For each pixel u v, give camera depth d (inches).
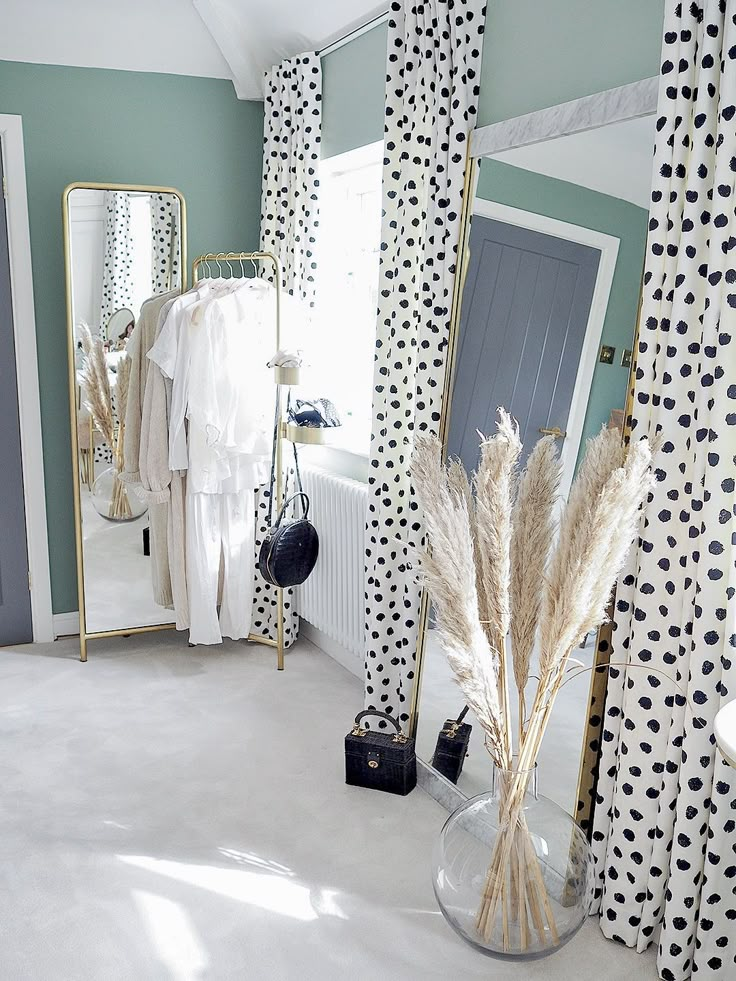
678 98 70.1
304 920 83.3
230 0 132.4
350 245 144.7
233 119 152.0
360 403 143.1
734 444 67.9
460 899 76.2
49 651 148.5
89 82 141.3
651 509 74.3
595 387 81.9
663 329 73.8
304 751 115.0
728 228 66.9
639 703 77.2
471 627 69.0
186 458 136.4
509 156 91.7
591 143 81.4
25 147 139.2
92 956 78.1
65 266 134.0
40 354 145.4
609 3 81.1
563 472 85.9
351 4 120.4
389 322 109.1
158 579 146.9
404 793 105.6
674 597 74.4
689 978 77.0
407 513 110.4
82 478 140.6
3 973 75.9
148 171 147.8
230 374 132.3
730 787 70.4
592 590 67.7
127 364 138.4
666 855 76.9
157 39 140.3
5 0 128.3
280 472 135.3
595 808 83.7
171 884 88.0
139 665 142.4
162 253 138.7
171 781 107.0
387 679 115.6
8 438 145.6
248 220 156.1
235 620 145.5
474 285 96.6
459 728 101.4
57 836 95.4
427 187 102.3
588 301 82.3
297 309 137.4
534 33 90.0
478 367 96.1
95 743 116.0
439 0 96.9
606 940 82.4
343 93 130.8
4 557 148.8
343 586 134.0
